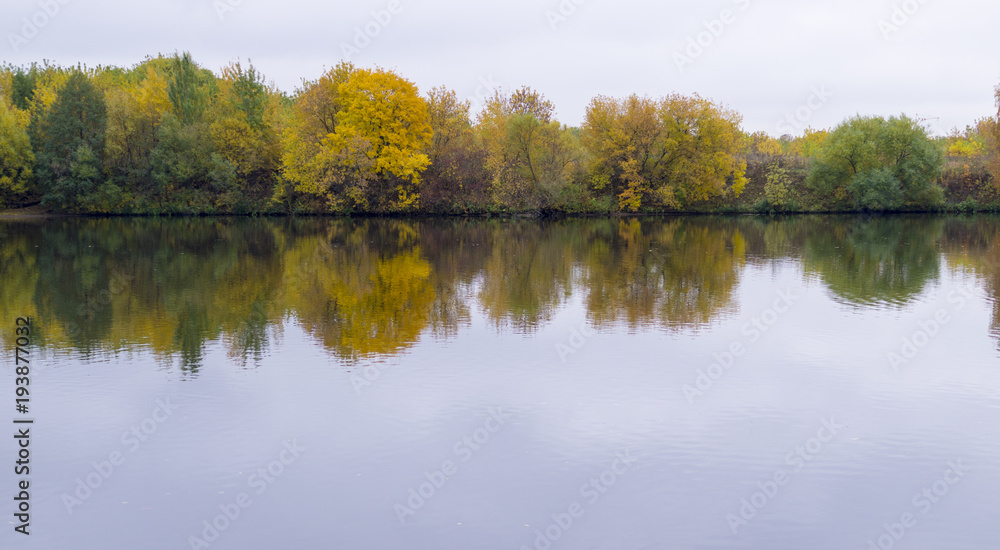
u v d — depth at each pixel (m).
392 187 64.19
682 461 11.55
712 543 9.30
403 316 21.81
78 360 16.95
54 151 61.66
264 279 29.05
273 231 51.59
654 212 70.75
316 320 21.22
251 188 66.12
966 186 72.88
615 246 42.28
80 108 61.88
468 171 66.06
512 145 64.44
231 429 12.77
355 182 61.84
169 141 62.41
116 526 9.70
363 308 23.03
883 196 66.38
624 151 67.25
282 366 16.47
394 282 28.38
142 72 92.38
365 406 13.85
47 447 12.08
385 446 12.07
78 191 62.16
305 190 62.75
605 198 68.88
